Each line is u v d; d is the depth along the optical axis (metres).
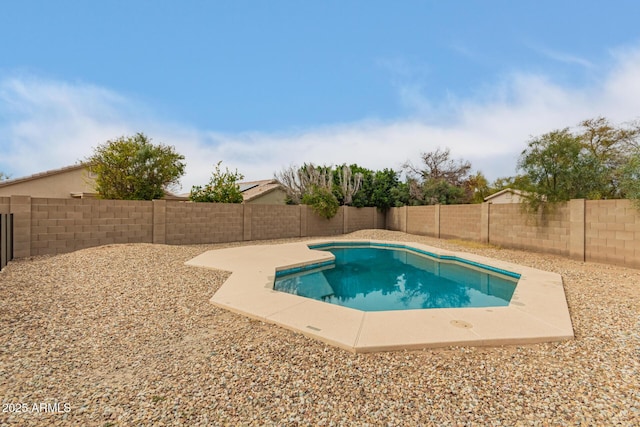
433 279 9.03
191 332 4.04
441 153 29.53
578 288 6.28
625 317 4.58
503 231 12.54
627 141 14.01
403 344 3.57
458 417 2.40
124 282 6.13
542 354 3.48
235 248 11.58
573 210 9.65
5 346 3.44
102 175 13.41
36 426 2.24
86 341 3.69
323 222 18.89
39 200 9.21
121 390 2.71
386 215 22.47
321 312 4.67
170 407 2.48
